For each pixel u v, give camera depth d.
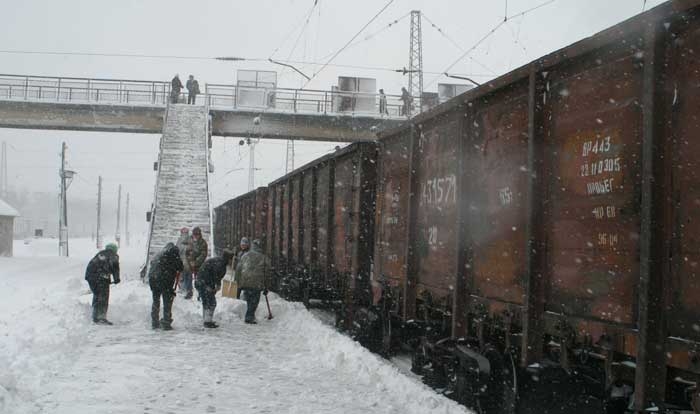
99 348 10.46
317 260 16.09
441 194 8.58
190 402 7.36
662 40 4.65
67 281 20.45
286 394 7.90
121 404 7.13
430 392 7.66
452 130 8.30
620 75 5.14
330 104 41.72
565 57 5.66
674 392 4.64
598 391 5.88
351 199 13.15
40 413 6.64
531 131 6.09
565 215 5.73
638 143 4.91
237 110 40.69
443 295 8.31
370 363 9.11
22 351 8.98
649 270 4.54
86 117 40.28
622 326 4.94
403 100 41.34
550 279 5.91
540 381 6.66
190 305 16.14
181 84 40.28
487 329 7.25
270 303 16.33
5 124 40.12
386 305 11.00
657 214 4.60
